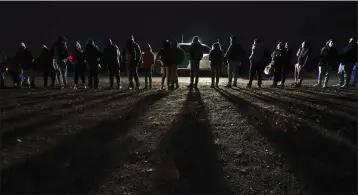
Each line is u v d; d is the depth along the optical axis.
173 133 4.53
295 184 3.15
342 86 10.38
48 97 7.79
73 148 3.96
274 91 8.98
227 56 10.03
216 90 9.13
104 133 4.54
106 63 9.64
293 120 5.21
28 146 4.03
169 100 7.19
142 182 3.18
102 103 6.82
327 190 3.05
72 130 4.68
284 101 7.04
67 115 5.62
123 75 16.16
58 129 4.73
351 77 10.94
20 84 10.16
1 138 4.30
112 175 3.30
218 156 3.73
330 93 8.56
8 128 4.76
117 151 3.88
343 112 5.83
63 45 9.86
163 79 9.39
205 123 5.04
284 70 10.49
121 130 4.68
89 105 6.59
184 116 5.50
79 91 9.07
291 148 3.97
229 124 4.98
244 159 3.65
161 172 3.36
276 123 5.02
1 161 3.58
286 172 3.37
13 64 9.98
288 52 10.21
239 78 14.70
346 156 3.73
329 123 5.04
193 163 3.56
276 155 3.76
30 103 6.87
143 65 9.79
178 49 9.18
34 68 10.22
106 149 3.93
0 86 10.22
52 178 3.25
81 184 3.14
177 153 3.82
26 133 4.54
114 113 5.77
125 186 3.11
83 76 10.00
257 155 3.76
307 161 3.61
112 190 3.04
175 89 9.44
